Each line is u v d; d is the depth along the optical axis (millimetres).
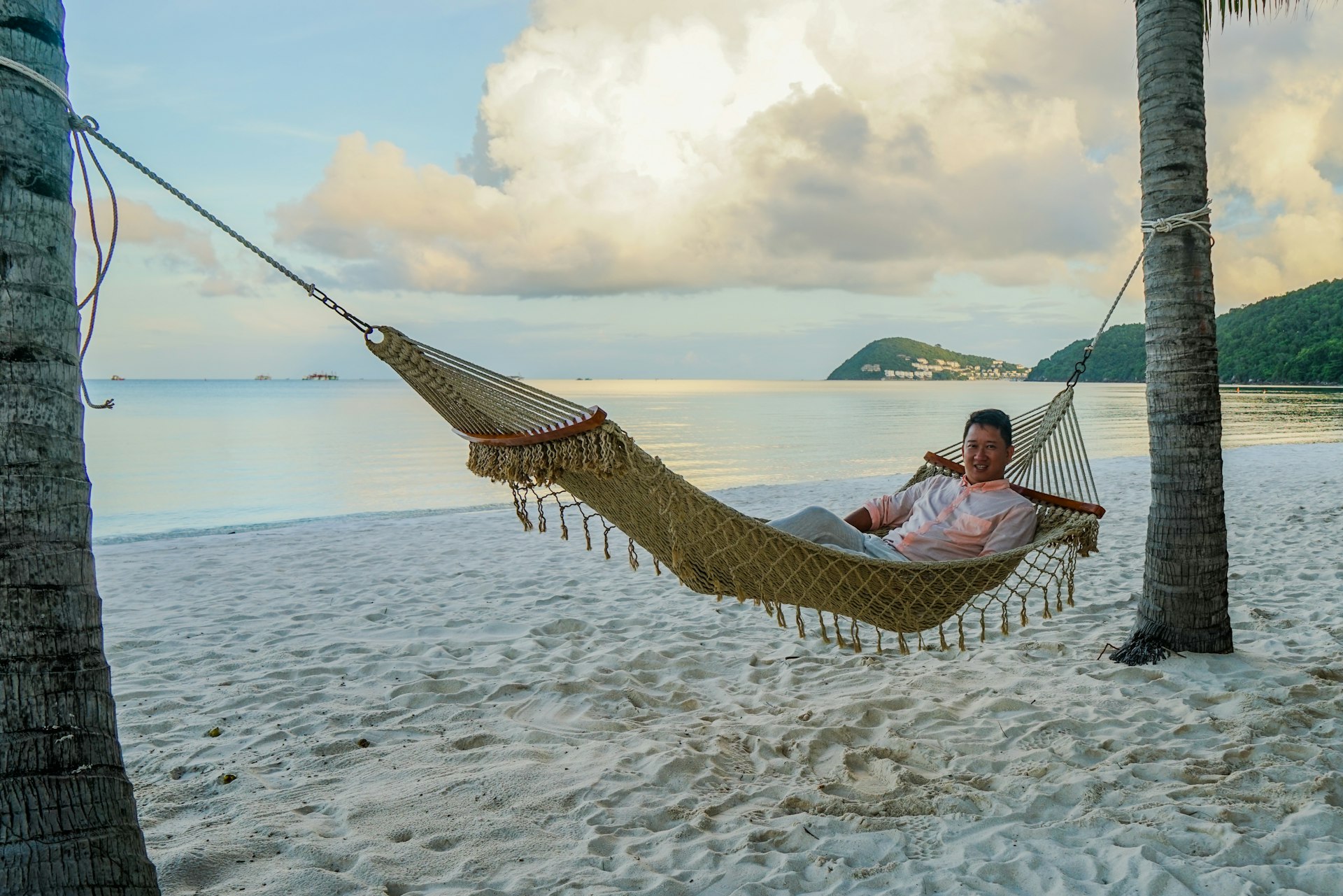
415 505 13500
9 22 1622
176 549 8328
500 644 4969
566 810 2963
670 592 6207
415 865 2574
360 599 6145
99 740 1675
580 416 2742
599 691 4164
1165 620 4297
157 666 4621
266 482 16516
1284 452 18750
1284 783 3012
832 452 23438
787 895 2451
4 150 1602
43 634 1604
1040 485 4055
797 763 3383
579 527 9609
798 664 4578
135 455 21688
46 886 1567
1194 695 3824
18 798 1567
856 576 3029
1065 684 4078
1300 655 4309
